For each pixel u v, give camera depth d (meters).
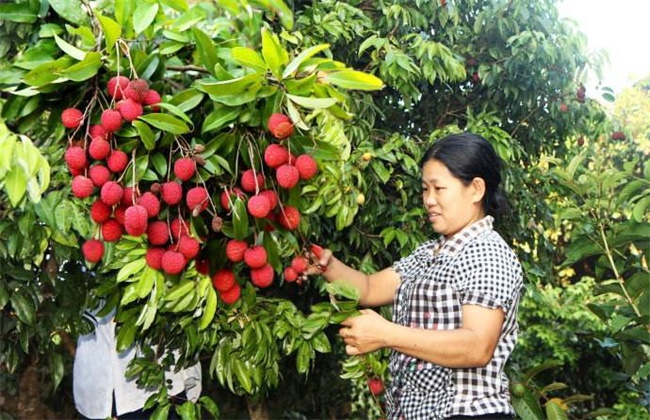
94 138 1.28
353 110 2.57
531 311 5.24
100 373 2.19
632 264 2.44
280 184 1.35
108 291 1.72
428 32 3.24
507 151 2.81
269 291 2.85
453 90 3.23
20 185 1.23
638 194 2.41
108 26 1.25
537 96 3.22
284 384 3.42
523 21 3.16
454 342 1.54
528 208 3.14
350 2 2.87
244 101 1.27
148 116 1.23
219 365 1.81
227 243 1.48
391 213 2.69
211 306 1.55
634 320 2.32
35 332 2.02
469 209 1.73
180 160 1.32
